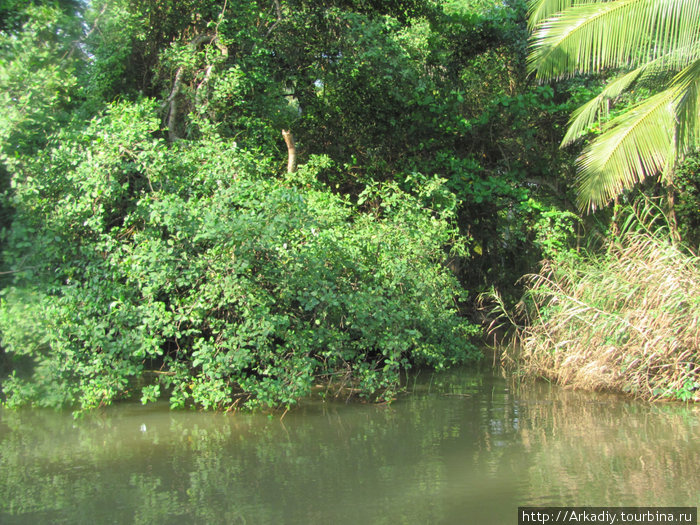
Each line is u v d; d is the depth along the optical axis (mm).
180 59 9578
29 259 6648
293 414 6125
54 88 8008
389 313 7051
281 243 6328
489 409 6301
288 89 12023
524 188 12820
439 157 11531
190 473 4375
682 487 4047
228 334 6188
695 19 7637
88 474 4371
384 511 3699
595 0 9062
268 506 3783
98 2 9055
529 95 11750
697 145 8555
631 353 6828
